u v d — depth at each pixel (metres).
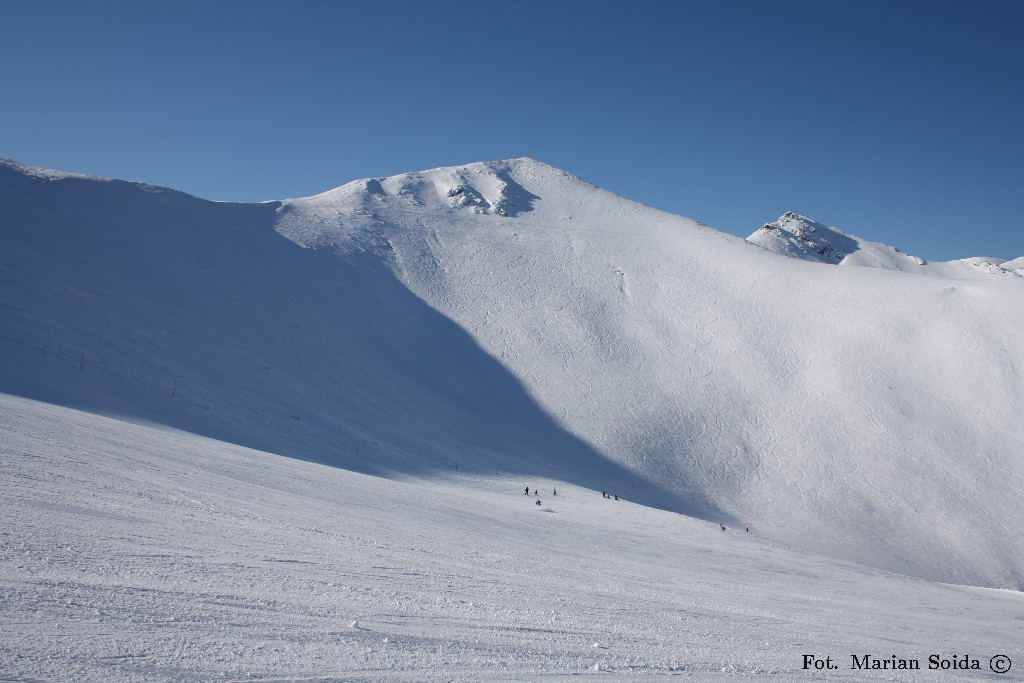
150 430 25.58
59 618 6.02
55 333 44.66
